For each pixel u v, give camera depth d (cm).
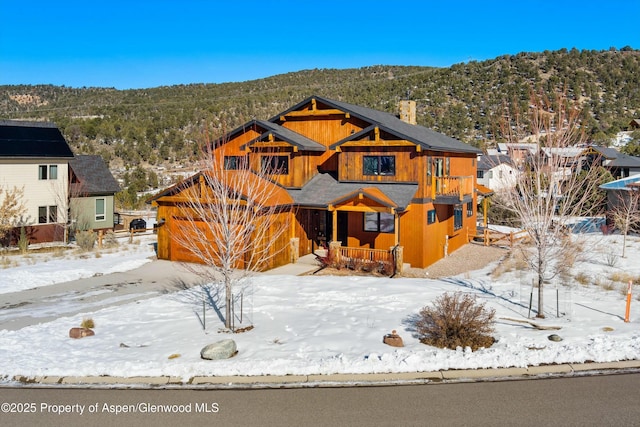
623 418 795
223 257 1270
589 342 1106
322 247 2572
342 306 1465
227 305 1257
